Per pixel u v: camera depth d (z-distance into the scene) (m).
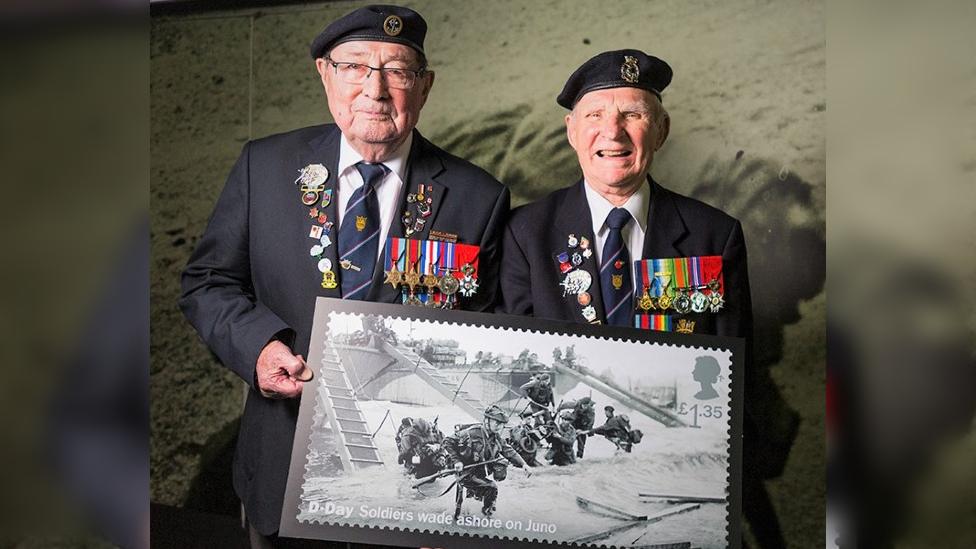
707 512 2.01
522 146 2.52
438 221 2.22
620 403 2.02
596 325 2.04
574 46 2.53
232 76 2.66
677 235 2.31
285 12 2.63
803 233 2.44
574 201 2.31
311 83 2.62
